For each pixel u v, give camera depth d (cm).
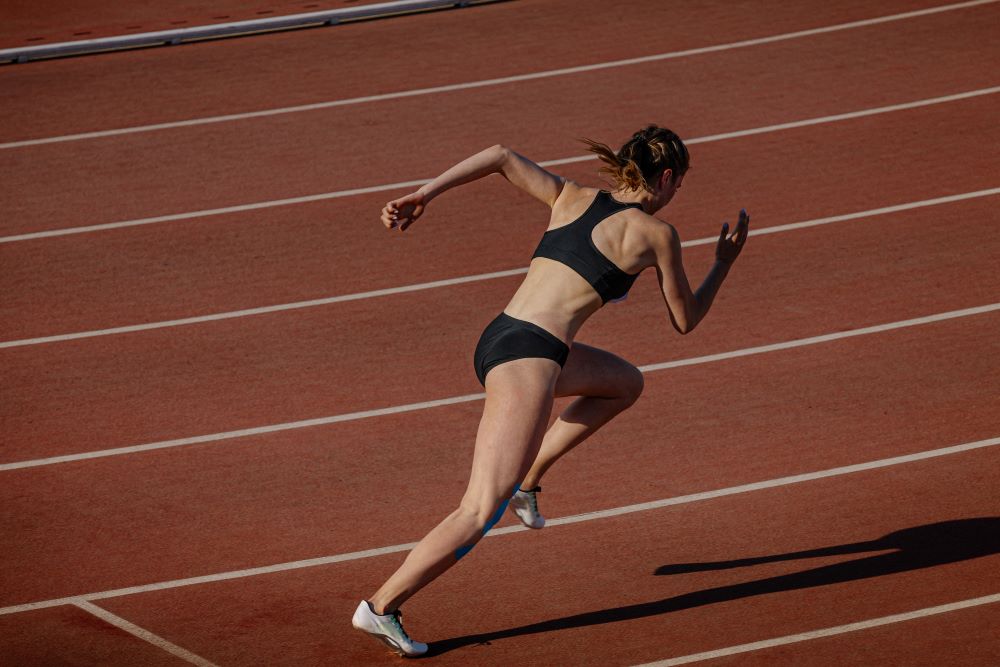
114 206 3434
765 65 4278
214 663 1633
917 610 1712
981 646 1620
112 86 4294
